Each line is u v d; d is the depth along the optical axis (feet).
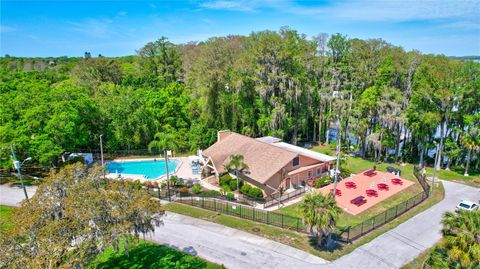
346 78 169.78
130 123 160.45
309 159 123.65
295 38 172.65
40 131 125.49
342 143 172.96
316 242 80.69
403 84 151.74
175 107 176.04
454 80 131.13
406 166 148.56
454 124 141.08
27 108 130.00
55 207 56.13
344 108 155.43
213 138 166.81
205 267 70.85
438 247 68.59
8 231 49.73
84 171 65.16
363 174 135.03
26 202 58.03
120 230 53.47
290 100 159.12
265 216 95.66
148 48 236.02
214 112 166.20
